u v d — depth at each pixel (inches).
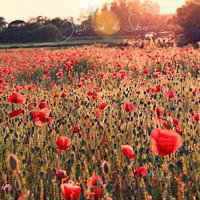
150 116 289.1
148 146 214.2
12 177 182.2
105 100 365.7
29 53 1360.7
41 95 442.0
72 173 184.4
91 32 3843.5
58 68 815.1
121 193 171.6
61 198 166.7
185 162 188.7
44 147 227.6
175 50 940.0
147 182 174.1
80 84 499.2
